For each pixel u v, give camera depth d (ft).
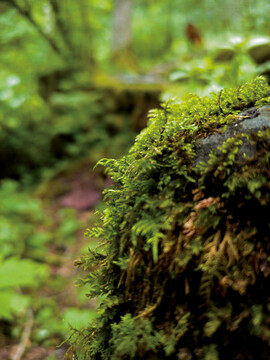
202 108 2.55
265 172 2.10
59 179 18.21
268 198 2.07
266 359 1.95
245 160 2.17
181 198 2.29
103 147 18.89
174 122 2.54
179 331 2.16
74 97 19.98
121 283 2.47
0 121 19.54
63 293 10.17
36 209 15.21
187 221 2.21
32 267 9.29
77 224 13.98
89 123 20.18
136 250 2.32
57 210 15.78
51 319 9.11
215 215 2.18
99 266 2.73
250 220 2.12
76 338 2.69
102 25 24.66
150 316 2.24
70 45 21.18
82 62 21.83
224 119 2.38
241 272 2.06
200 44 15.29
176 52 26.68
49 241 13.35
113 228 2.45
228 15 19.48
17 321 9.15
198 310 2.16
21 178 19.92
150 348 2.21
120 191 2.48
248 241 2.08
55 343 8.29
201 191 2.26
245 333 2.00
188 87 8.31
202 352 2.07
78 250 12.34
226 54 11.81
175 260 2.19
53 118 21.12
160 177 2.38
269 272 2.00
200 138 2.38
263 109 2.35
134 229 2.22
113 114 19.67
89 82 21.08
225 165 2.19
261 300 1.99
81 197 15.88
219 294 2.08
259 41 6.87
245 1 17.33
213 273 2.09
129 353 2.23
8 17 17.94
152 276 2.29
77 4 20.02
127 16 24.99
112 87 19.83
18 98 18.83
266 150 2.14
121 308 2.47
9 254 12.01
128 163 2.57
